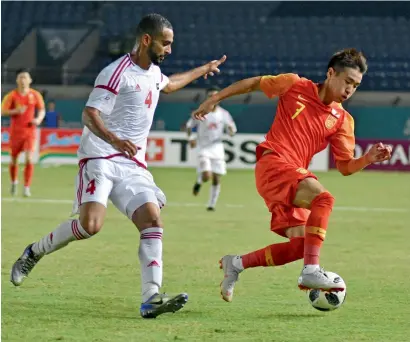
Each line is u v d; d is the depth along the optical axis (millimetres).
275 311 15914
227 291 16469
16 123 43750
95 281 19125
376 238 30016
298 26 97625
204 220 35094
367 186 57500
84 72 90062
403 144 74250
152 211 15227
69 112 83438
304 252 15344
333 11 99562
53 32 93312
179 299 14602
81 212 15336
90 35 92750
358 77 15969
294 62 93500
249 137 73062
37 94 44031
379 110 81938
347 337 13656
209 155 41156
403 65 92375
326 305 15500
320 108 16328
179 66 93000
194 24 97625
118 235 28969
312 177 15672
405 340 13516
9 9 99812
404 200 47438
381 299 17609
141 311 14859
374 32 96875
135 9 98562
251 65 92750
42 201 41719
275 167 15984
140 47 15336
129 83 15227
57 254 23734
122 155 15594
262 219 35969
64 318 14766
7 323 14234
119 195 15500
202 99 84125
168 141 72688
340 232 31781
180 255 24297
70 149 72188
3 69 87812
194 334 13555
